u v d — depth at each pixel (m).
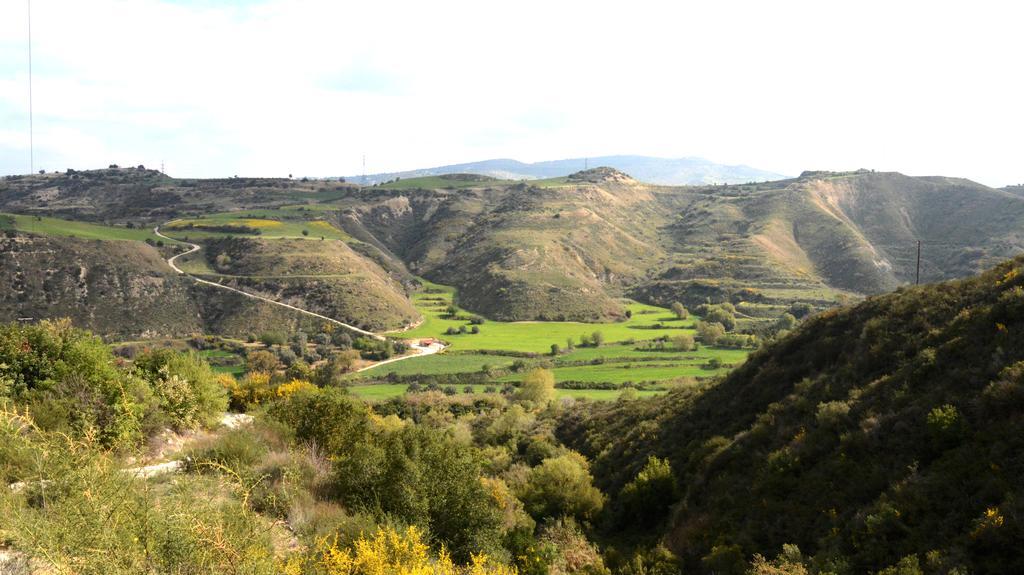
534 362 92.25
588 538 21.34
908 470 14.23
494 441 44.84
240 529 4.58
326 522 7.02
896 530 12.46
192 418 12.30
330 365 78.81
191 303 111.88
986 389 14.61
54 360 10.66
